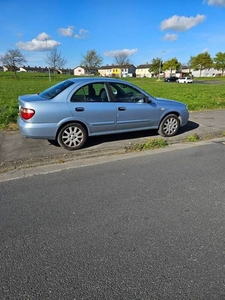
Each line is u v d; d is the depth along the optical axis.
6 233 2.46
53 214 2.79
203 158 4.67
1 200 3.11
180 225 2.56
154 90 22.94
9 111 8.40
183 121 6.15
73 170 4.13
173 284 1.83
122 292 1.76
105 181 3.67
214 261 2.05
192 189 3.38
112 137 5.92
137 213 2.80
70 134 4.86
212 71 78.06
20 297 1.73
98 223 2.62
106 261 2.07
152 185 3.52
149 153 5.02
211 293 1.74
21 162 4.29
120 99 5.27
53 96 4.72
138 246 2.25
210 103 11.66
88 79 5.05
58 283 1.85
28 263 2.06
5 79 48.19
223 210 2.85
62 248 2.24
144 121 5.56
